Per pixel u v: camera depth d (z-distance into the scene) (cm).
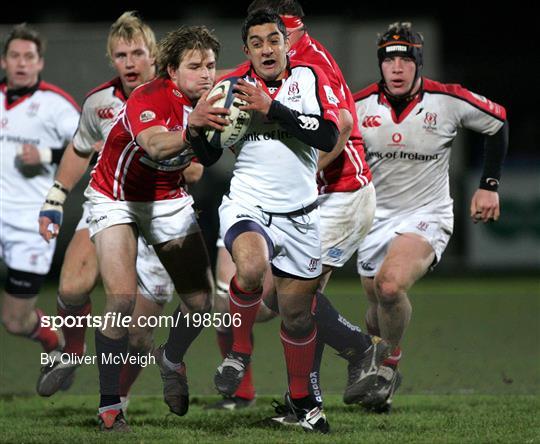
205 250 2038
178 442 1752
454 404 2244
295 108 1798
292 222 1856
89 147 2338
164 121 1858
